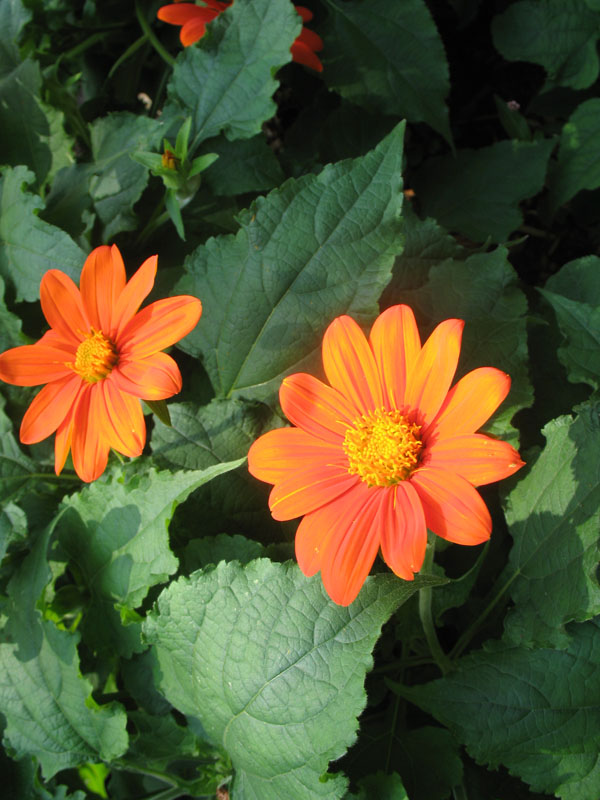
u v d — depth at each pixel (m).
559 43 0.44
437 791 0.33
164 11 0.39
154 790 0.38
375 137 0.45
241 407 0.34
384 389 0.29
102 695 0.36
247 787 0.31
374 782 0.31
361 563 0.27
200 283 0.35
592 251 0.50
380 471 0.27
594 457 0.30
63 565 0.36
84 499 0.34
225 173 0.40
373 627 0.28
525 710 0.31
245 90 0.38
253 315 0.35
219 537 0.33
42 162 0.42
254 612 0.29
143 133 0.40
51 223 0.39
